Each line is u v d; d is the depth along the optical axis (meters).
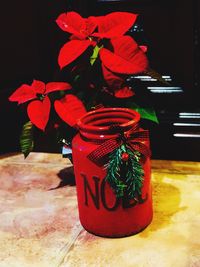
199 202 0.44
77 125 0.39
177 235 0.39
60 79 0.50
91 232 0.40
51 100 0.46
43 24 0.61
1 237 0.41
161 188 0.47
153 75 0.42
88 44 0.42
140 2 0.56
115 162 0.36
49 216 0.44
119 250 0.38
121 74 0.43
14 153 0.61
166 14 0.55
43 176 0.53
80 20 0.44
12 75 0.63
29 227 0.42
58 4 0.59
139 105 0.46
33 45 0.62
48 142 0.62
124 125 0.36
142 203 0.39
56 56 0.62
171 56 0.57
